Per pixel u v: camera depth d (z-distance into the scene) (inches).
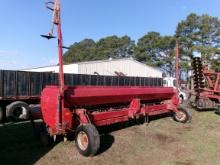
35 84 490.3
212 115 503.5
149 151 256.2
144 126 362.0
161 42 2373.3
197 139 304.5
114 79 698.8
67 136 289.3
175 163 226.8
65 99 251.9
